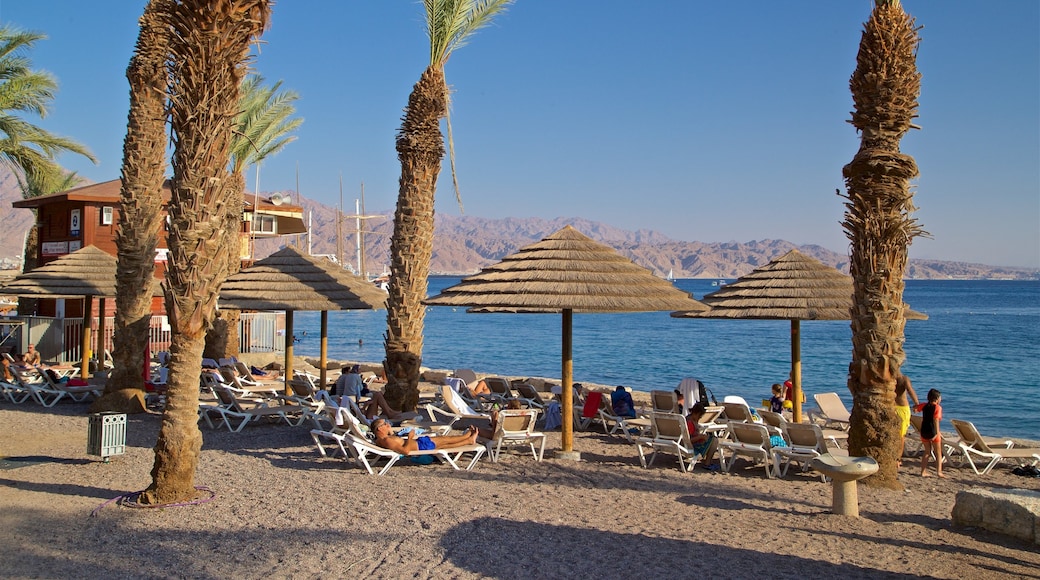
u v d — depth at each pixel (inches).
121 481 365.1
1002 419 811.4
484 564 253.8
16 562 254.5
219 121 315.3
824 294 496.7
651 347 1927.9
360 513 312.3
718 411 484.1
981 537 292.0
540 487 365.1
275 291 583.5
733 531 292.4
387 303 553.0
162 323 1049.5
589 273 426.9
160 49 593.9
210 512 312.5
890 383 380.2
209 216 317.1
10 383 649.0
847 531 295.9
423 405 657.0
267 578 241.6
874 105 374.3
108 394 589.6
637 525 299.3
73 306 1095.0
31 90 920.3
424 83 550.9
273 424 545.3
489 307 420.2
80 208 1070.4
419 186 551.2
